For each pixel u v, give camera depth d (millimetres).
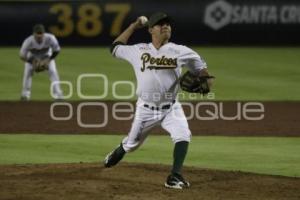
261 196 22422
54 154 31359
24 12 70688
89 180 24094
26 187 22844
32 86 53938
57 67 60844
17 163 28938
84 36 71750
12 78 56875
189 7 71188
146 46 23375
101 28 71750
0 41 71188
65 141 34406
